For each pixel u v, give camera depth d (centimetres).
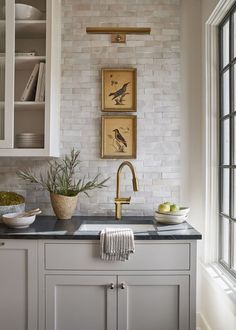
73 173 218
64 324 169
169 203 197
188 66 219
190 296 166
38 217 215
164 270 167
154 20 219
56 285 168
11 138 193
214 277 185
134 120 218
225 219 202
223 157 203
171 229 179
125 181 220
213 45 207
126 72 218
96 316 169
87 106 220
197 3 219
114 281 167
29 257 168
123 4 219
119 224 202
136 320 168
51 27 195
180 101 219
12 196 200
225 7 184
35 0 205
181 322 166
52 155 200
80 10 220
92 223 202
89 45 220
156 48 219
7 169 221
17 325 169
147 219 206
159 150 219
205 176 207
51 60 196
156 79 219
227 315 168
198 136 218
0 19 197
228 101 199
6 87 193
